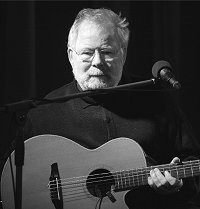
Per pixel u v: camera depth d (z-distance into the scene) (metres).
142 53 10.55
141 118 7.55
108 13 7.46
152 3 10.52
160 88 7.71
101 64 7.09
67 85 7.97
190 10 10.56
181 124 7.69
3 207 7.10
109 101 7.55
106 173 7.07
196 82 10.55
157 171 6.78
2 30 10.11
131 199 7.30
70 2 10.41
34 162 7.19
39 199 7.10
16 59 10.08
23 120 6.23
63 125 7.59
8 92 10.06
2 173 7.13
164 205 7.40
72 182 7.11
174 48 10.49
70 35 7.45
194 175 6.89
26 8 10.06
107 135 7.46
